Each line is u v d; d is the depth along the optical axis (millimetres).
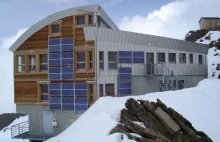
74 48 24906
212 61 48531
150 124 13930
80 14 24969
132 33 25922
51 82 25656
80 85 24703
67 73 25094
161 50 28047
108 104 18953
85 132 15250
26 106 26594
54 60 25531
